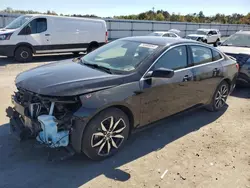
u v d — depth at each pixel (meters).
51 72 3.47
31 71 3.68
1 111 4.81
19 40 10.73
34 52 11.25
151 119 3.83
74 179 2.94
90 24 12.84
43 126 2.94
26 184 2.81
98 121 3.10
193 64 4.39
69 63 4.04
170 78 3.89
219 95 5.27
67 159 3.32
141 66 3.60
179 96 4.16
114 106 3.26
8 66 9.82
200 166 3.32
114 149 3.45
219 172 3.22
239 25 42.34
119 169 3.17
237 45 8.45
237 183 3.02
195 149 3.76
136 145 3.78
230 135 4.29
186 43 4.33
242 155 3.66
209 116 5.10
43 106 3.07
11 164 3.16
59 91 2.92
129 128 3.58
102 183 2.89
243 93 7.00
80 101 2.95
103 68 3.69
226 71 5.17
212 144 3.94
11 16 20.19
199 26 35.31
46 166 3.16
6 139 3.72
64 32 11.95
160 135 4.15
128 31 27.14
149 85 3.57
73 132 2.97
